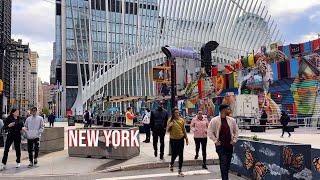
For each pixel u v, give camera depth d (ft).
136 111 159.84
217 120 29.37
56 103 345.72
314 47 115.75
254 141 32.50
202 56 69.62
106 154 46.78
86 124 132.77
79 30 329.93
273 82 126.31
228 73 143.84
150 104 157.17
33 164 43.24
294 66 119.96
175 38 278.46
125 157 45.47
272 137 75.97
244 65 138.72
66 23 340.59
